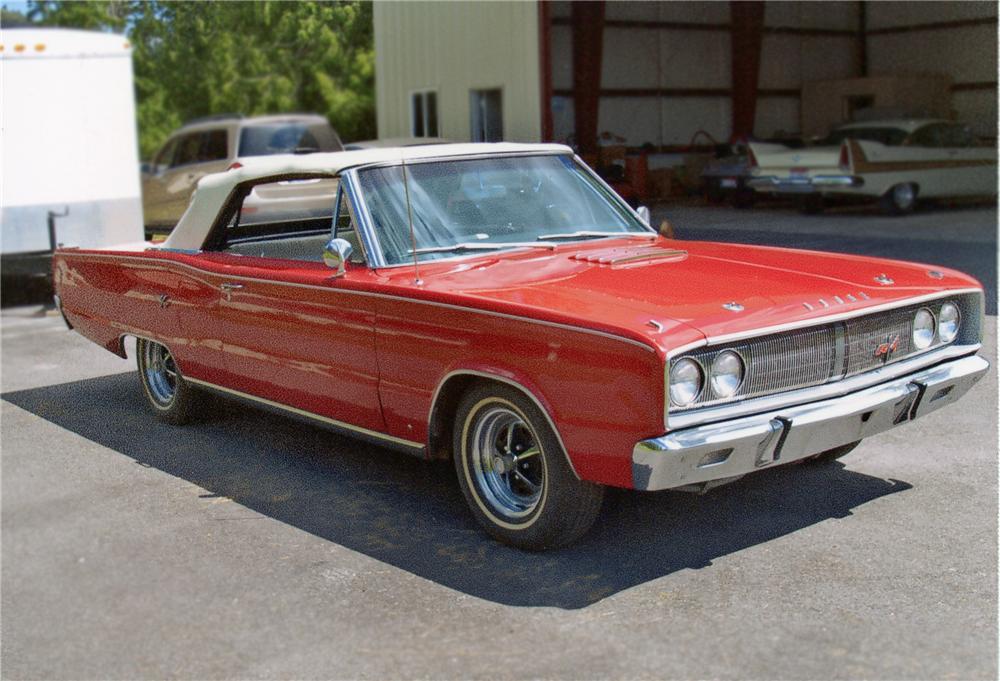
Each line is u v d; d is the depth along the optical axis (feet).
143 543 13.80
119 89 36.37
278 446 18.21
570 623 11.09
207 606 11.84
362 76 66.33
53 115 35.42
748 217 43.50
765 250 15.66
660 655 10.30
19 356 27.66
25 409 21.58
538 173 16.25
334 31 64.23
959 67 76.84
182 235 18.47
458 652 10.57
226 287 16.69
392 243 14.49
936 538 12.91
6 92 34.68
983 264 33.81
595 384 11.43
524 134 48.19
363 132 67.31
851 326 12.51
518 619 11.23
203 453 17.92
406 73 55.77
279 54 65.26
